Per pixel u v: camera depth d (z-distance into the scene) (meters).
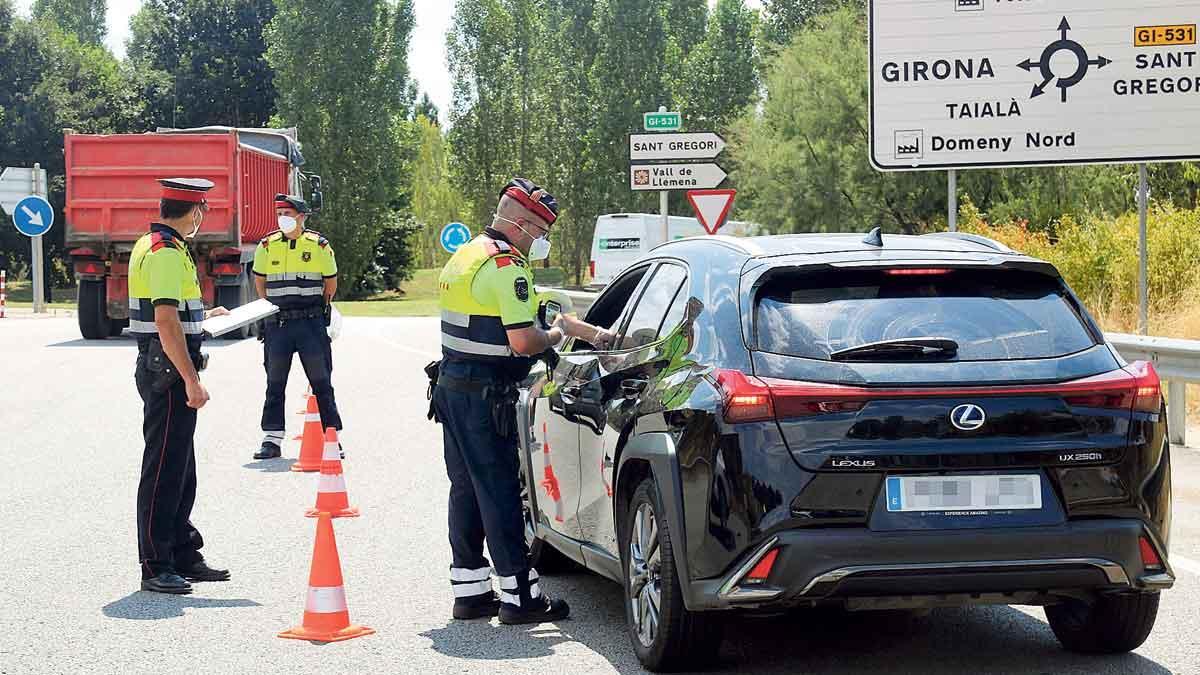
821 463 5.13
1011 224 23.73
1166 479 5.46
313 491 10.37
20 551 8.30
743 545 5.19
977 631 6.51
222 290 24.98
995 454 5.20
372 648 6.25
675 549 5.45
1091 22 15.68
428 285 83.81
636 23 76.19
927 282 5.57
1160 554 5.39
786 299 5.48
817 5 64.56
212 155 24.53
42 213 34.78
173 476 7.39
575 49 79.12
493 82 79.75
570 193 78.12
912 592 5.18
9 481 10.73
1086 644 6.05
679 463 5.45
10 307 42.34
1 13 65.62
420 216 105.44
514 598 6.69
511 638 6.43
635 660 6.03
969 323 5.43
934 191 32.34
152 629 6.57
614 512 6.14
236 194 24.56
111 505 9.77
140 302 7.45
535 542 7.75
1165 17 15.60
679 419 5.48
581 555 6.78
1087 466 5.27
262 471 11.30
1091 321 5.62
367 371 19.69
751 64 77.12
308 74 69.75
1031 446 5.23
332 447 8.91
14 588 7.40
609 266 45.69
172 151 24.48
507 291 6.50
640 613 5.94
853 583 5.13
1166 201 23.94
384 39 71.00
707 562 5.30
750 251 5.84
